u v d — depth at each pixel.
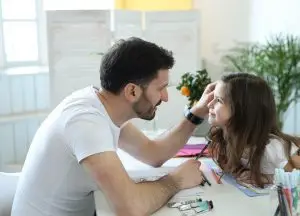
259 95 1.25
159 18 2.37
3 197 1.56
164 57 1.17
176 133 1.50
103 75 1.17
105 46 2.28
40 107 2.80
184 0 2.90
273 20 2.54
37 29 2.85
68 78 2.28
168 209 1.12
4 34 2.76
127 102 1.18
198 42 2.44
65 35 2.23
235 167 1.34
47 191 1.22
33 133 2.80
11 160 2.78
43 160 1.20
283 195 0.94
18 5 2.77
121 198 1.05
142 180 1.29
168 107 2.25
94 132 1.09
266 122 1.26
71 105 1.19
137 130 1.49
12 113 2.72
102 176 1.05
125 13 2.34
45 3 2.82
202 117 1.49
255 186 1.26
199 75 1.65
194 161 1.37
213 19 2.89
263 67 2.22
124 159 1.57
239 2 2.78
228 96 1.27
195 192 1.23
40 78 2.76
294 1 2.32
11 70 2.74
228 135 1.31
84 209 1.30
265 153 1.26
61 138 1.15
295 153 1.28
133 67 1.13
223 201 1.16
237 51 2.80
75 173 1.18
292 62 2.18
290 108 2.49
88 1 2.85
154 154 1.47
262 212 1.09
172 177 1.25
